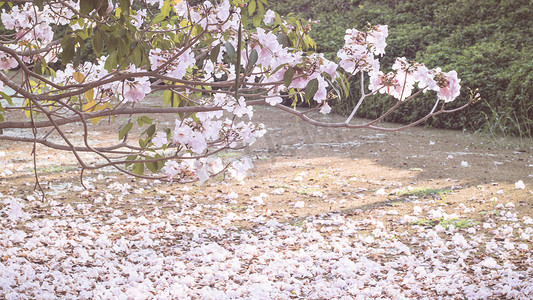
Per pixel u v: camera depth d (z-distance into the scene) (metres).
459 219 5.21
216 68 3.22
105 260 4.23
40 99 2.58
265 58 2.57
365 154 8.74
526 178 6.80
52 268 4.03
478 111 10.55
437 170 7.48
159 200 6.22
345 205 5.95
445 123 10.97
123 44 2.48
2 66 3.07
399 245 4.55
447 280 3.73
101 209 5.70
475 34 12.74
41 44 3.47
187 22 3.09
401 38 13.27
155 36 2.90
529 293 3.47
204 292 3.54
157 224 5.14
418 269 3.95
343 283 3.76
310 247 4.49
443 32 13.49
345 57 2.80
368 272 3.96
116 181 7.01
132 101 2.77
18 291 3.54
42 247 4.41
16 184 6.69
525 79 10.05
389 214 5.55
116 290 3.56
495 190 6.28
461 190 6.35
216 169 2.97
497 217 5.25
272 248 4.58
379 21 14.98
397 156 8.52
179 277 3.95
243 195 6.48
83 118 2.64
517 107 10.05
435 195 6.17
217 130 2.92
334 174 7.44
